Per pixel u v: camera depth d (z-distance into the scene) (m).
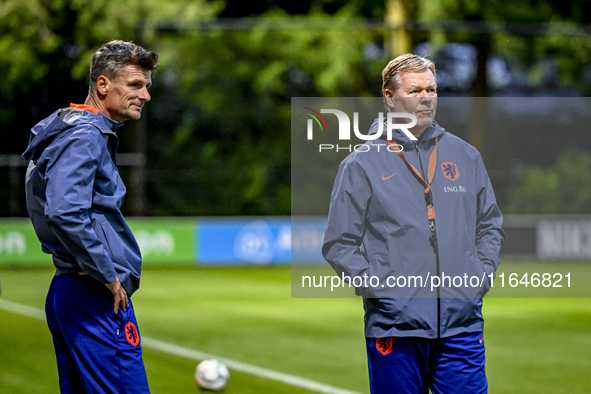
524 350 21.70
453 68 55.53
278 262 42.62
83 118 8.93
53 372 18.47
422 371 9.14
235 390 16.92
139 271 9.40
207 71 55.44
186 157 54.59
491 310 29.27
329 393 16.73
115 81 9.21
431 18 56.16
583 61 55.19
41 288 35.03
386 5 60.56
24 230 42.69
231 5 66.19
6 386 17.03
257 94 56.25
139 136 50.22
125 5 53.25
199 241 42.78
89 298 8.92
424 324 8.83
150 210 51.19
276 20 56.31
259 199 52.19
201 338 23.66
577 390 16.89
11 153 60.38
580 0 61.75
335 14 63.66
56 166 8.46
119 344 8.97
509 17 58.34
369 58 56.41
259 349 21.88
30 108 60.06
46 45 55.41
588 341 23.08
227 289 35.34
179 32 55.50
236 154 54.09
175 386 17.16
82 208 8.39
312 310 29.50
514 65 55.78
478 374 9.12
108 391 8.87
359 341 23.23
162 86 54.88
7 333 23.73
